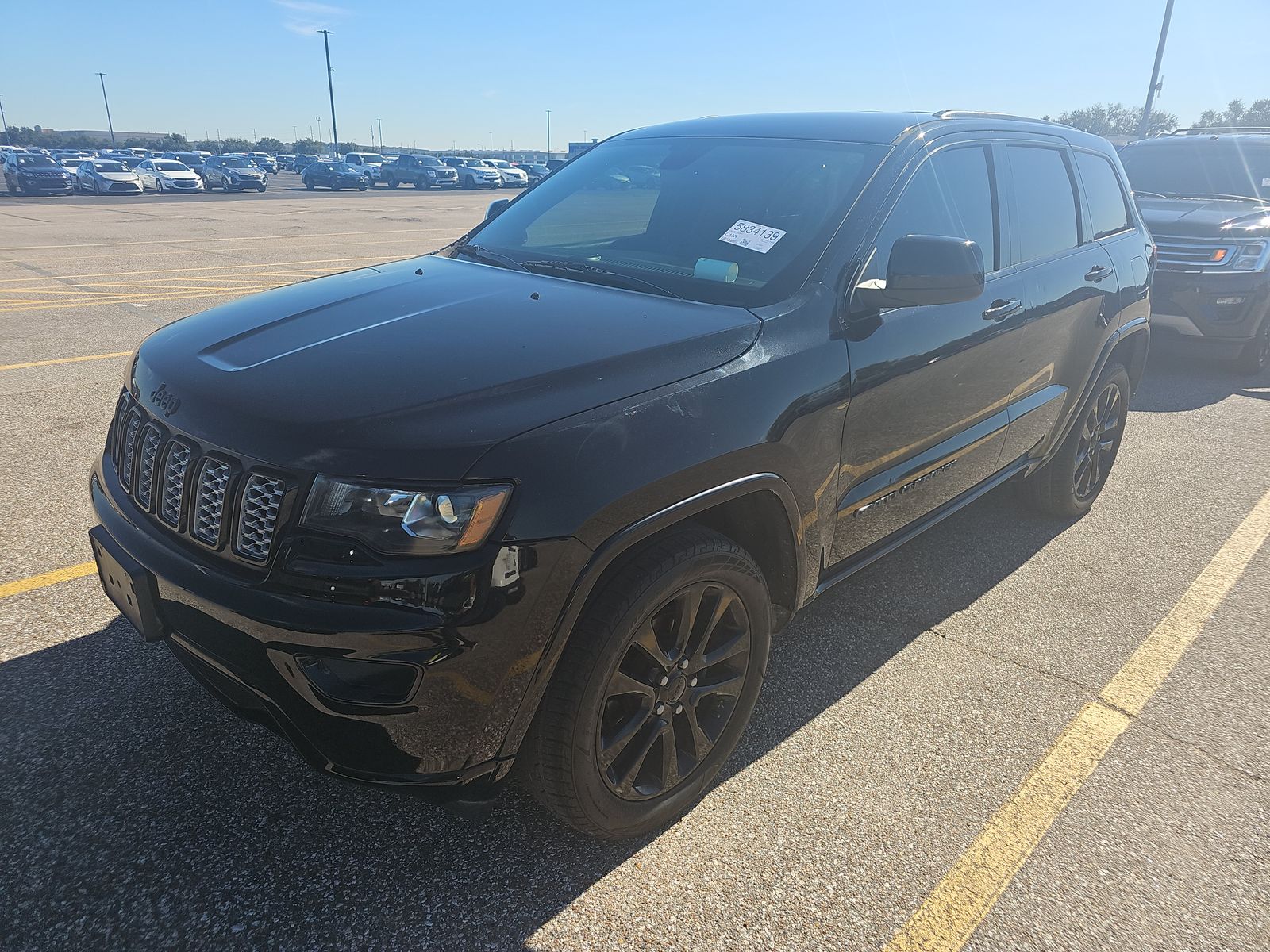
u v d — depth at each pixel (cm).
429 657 178
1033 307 352
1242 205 799
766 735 278
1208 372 816
